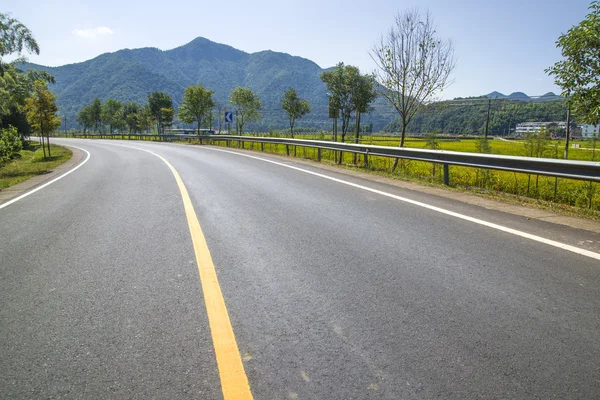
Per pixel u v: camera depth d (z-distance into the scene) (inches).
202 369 90.1
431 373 87.0
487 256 163.5
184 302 125.7
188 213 257.9
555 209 256.4
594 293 126.6
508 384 83.0
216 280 143.1
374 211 254.1
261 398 79.7
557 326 106.4
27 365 93.4
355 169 507.5
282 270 152.1
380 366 89.9
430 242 184.7
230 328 108.3
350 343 99.7
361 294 129.0
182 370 89.8
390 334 103.7
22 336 107.2
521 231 201.2
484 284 135.3
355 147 534.0
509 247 175.0
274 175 449.7
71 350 99.4
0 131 861.8
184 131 2962.6
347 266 155.2
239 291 133.3
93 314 119.0
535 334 102.6
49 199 343.3
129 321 113.8
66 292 136.5
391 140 1883.6
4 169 706.8
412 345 98.3
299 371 88.5
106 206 294.8
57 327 111.7
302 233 204.4
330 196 310.8
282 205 278.5
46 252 184.1
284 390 82.0
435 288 132.7
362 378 85.7
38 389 84.2
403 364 90.5
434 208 261.4
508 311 115.5
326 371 88.4
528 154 773.3
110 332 107.8
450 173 472.7
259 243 188.1
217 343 100.8
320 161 631.8
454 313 114.8
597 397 78.7
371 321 110.9
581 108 302.7
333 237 195.9
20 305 126.9
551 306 118.2
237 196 317.4
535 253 166.2
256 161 637.9
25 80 1672.0
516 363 90.2
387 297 126.5
